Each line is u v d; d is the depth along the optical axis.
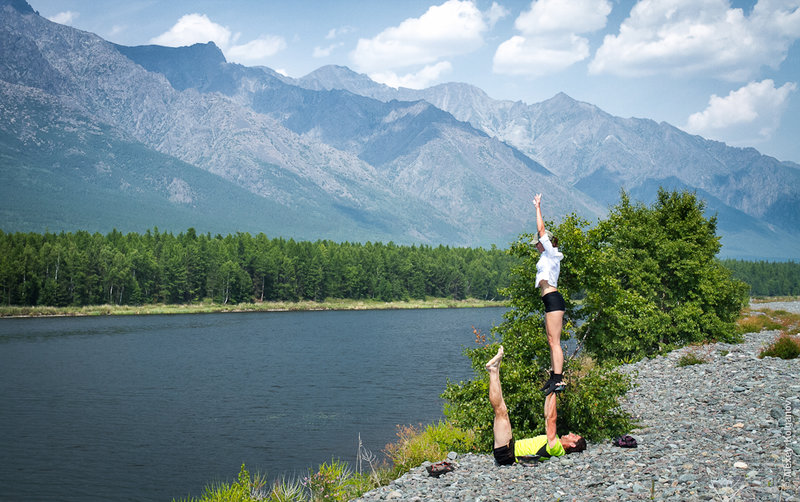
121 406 43.41
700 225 34.59
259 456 29.31
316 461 27.84
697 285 32.31
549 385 12.77
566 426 15.27
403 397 44.19
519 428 15.36
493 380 13.56
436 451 17.61
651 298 30.94
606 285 16.59
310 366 62.72
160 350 78.31
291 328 113.88
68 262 158.75
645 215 33.91
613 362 15.70
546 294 12.29
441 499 11.18
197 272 182.62
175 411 41.31
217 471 27.19
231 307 173.38
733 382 19.75
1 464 28.91
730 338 33.00
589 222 17.09
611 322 17.17
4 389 51.03
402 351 75.69
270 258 193.12
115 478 26.58
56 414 40.78
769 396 16.48
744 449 11.51
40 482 26.19
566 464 12.47
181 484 25.58
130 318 141.00
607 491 10.02
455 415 17.16
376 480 16.19
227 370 60.66
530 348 15.67
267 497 16.05
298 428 35.06
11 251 158.38
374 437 32.12
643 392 21.50
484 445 15.91
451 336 96.50
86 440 33.47
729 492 8.98
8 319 134.62
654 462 11.53
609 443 14.23
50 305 155.25
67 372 60.31
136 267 175.25
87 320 133.50
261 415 39.28
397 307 197.00
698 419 15.37
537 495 10.47
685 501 8.94
